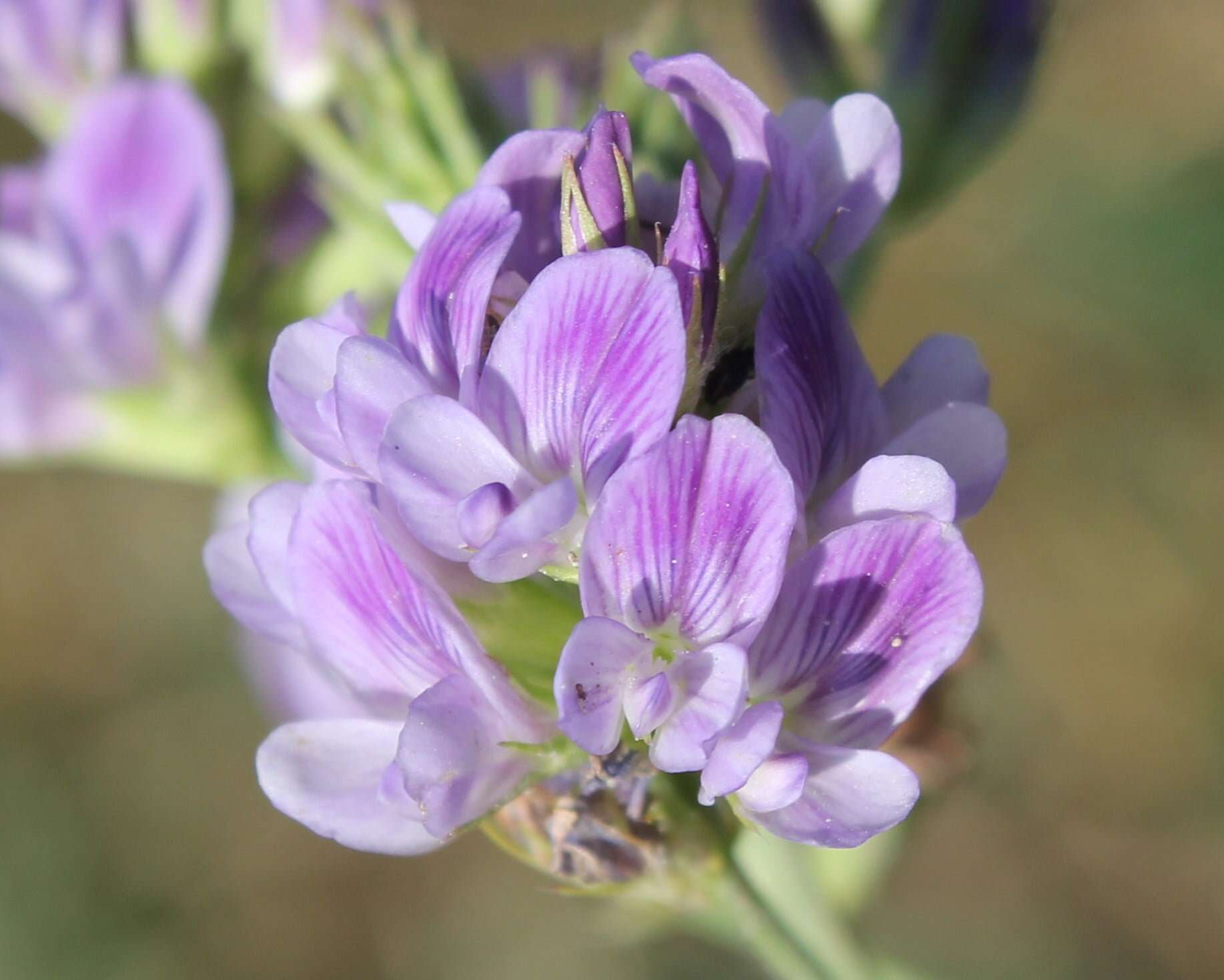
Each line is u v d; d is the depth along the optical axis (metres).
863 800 0.10
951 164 0.14
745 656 0.10
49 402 0.15
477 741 0.10
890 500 0.10
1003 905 0.25
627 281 0.10
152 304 0.15
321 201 0.14
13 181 0.16
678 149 0.12
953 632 0.10
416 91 0.13
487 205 0.10
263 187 0.15
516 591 0.11
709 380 0.10
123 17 0.15
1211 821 0.25
